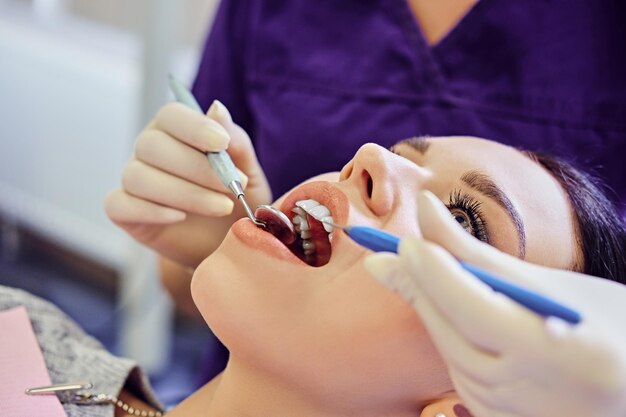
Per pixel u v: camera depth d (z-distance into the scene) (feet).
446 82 2.88
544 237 2.05
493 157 2.14
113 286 6.43
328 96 3.02
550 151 2.61
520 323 1.40
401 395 1.91
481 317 1.39
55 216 6.66
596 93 2.81
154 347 5.23
